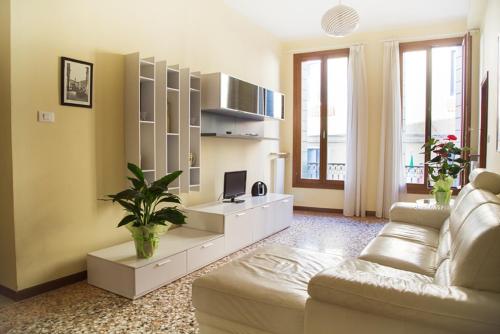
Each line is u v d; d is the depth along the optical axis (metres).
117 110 3.17
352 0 4.50
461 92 5.17
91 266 2.84
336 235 4.54
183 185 3.69
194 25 4.09
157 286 2.77
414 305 1.31
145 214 2.79
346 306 1.44
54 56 2.69
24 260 2.57
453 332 1.27
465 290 1.36
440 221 3.16
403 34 5.48
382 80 5.58
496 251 1.35
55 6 2.69
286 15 5.03
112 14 3.12
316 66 6.16
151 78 3.25
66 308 2.45
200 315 1.92
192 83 3.93
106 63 3.07
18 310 2.42
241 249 3.88
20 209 2.53
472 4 4.09
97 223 3.04
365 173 5.66
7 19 2.44
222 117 4.57
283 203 4.80
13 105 2.46
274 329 1.66
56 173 2.73
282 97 5.40
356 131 5.66
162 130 3.37
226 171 4.71
